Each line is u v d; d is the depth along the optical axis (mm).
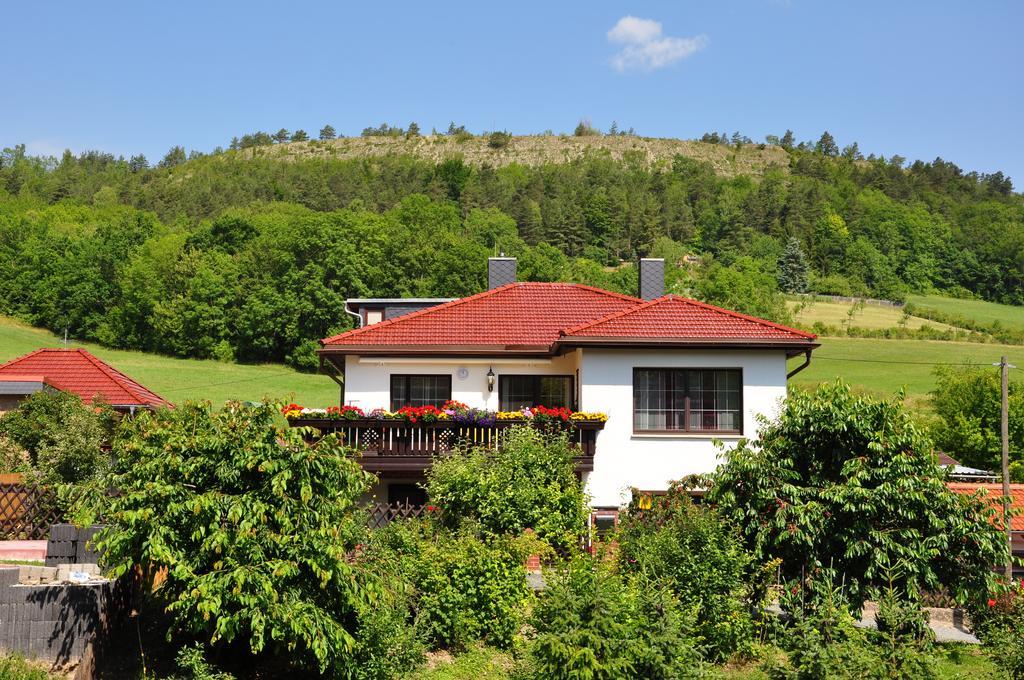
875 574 15203
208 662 12422
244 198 143625
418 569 14523
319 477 12555
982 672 14766
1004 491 26219
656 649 12469
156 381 68438
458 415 21922
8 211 112500
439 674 13242
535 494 18125
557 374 24406
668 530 15578
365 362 24031
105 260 86875
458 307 26234
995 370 45188
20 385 28172
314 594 12180
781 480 15875
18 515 18047
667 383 23031
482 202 156250
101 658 12094
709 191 192125
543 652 12328
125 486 12031
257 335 77250
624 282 99875
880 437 15633
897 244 139125
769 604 15492
